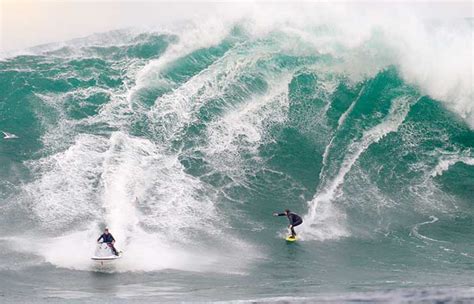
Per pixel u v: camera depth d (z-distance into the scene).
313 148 105.44
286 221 89.12
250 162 101.94
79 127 106.00
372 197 95.12
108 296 63.06
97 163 97.25
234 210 91.38
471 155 105.06
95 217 86.75
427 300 56.84
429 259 77.31
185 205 91.00
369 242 83.12
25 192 92.25
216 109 109.00
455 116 111.19
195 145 103.25
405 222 89.06
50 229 83.94
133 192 92.19
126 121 106.81
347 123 109.12
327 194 95.56
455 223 88.81
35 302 60.41
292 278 70.56
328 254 79.25
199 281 69.44
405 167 101.69
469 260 76.81
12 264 73.69
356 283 67.81
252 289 65.94
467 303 55.50
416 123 109.62
